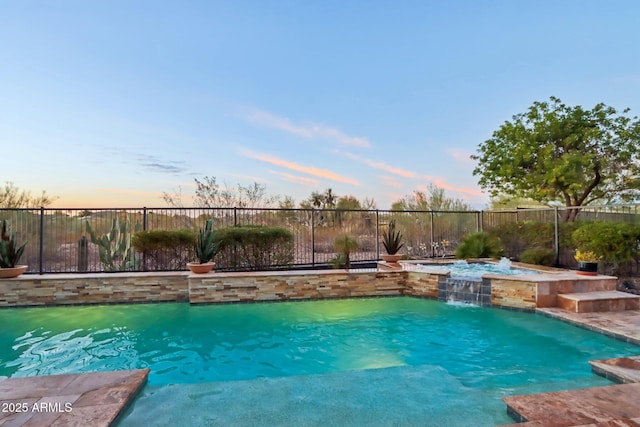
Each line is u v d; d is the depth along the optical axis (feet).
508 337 17.66
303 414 9.64
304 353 16.01
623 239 25.84
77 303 23.95
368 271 26.86
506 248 38.09
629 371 12.13
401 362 14.88
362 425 9.09
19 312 22.47
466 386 12.02
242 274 25.08
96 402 9.48
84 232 30.71
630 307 20.77
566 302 20.99
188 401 10.40
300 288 25.40
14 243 24.94
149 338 17.90
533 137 40.01
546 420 8.65
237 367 14.47
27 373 13.71
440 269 27.53
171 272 26.53
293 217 35.42
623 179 39.58
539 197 40.91
